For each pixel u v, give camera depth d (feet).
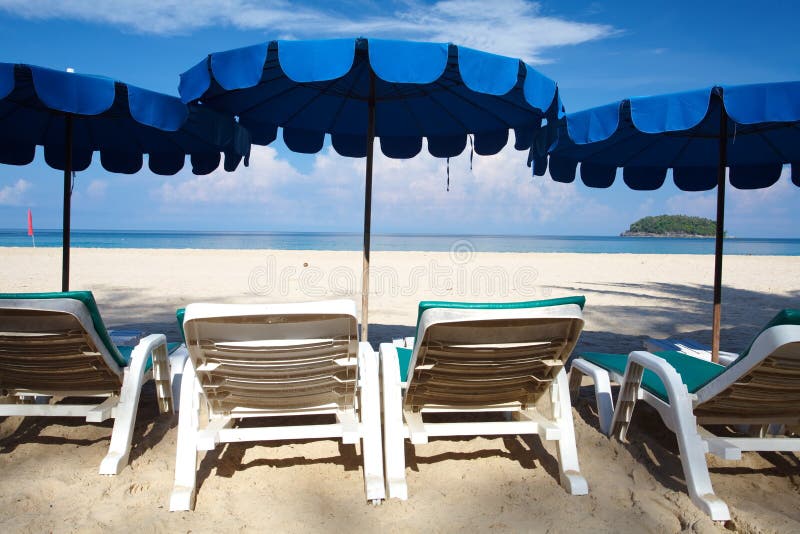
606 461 8.73
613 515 7.09
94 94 8.93
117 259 51.60
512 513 7.11
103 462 7.88
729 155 14.80
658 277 41.52
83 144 15.49
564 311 6.95
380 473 7.54
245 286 31.73
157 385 10.10
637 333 19.94
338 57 8.21
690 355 12.10
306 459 8.60
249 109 14.16
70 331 7.58
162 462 8.39
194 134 14.23
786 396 7.66
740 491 7.84
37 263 45.29
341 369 7.69
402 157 16.47
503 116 14.06
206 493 7.50
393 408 7.82
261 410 8.32
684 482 8.00
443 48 8.33
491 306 6.77
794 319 6.35
